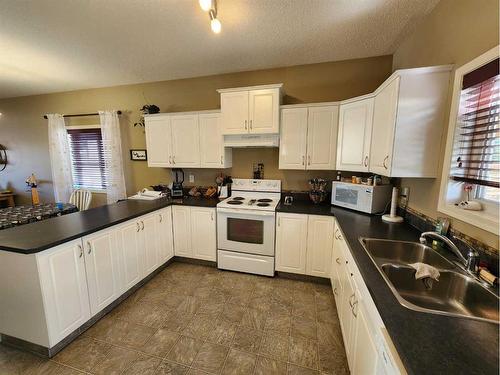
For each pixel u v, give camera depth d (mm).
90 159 3881
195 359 1565
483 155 1229
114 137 3484
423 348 688
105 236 1938
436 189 1566
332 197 2605
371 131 2043
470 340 725
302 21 1860
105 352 1611
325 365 1520
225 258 2725
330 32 2027
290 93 2812
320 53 2453
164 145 3041
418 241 1549
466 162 1346
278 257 2549
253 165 3080
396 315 833
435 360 648
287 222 2457
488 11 1162
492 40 1141
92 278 1829
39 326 1528
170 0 1604
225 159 2867
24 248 1413
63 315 1613
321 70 2695
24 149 4180
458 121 1363
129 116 3523
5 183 4344
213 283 2488
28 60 2578
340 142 2422
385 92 1732
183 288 2395
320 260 2418
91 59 2559
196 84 3148
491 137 1174
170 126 2979
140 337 1749
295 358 1574
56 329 1567
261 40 2166
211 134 2842
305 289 2373
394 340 725
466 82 1304
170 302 2168
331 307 2094
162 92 3305
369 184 2273
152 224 2531
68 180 3908
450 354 669
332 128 2469
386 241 1564
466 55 1322
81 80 3246
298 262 2494
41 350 1576
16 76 3055
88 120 3752
